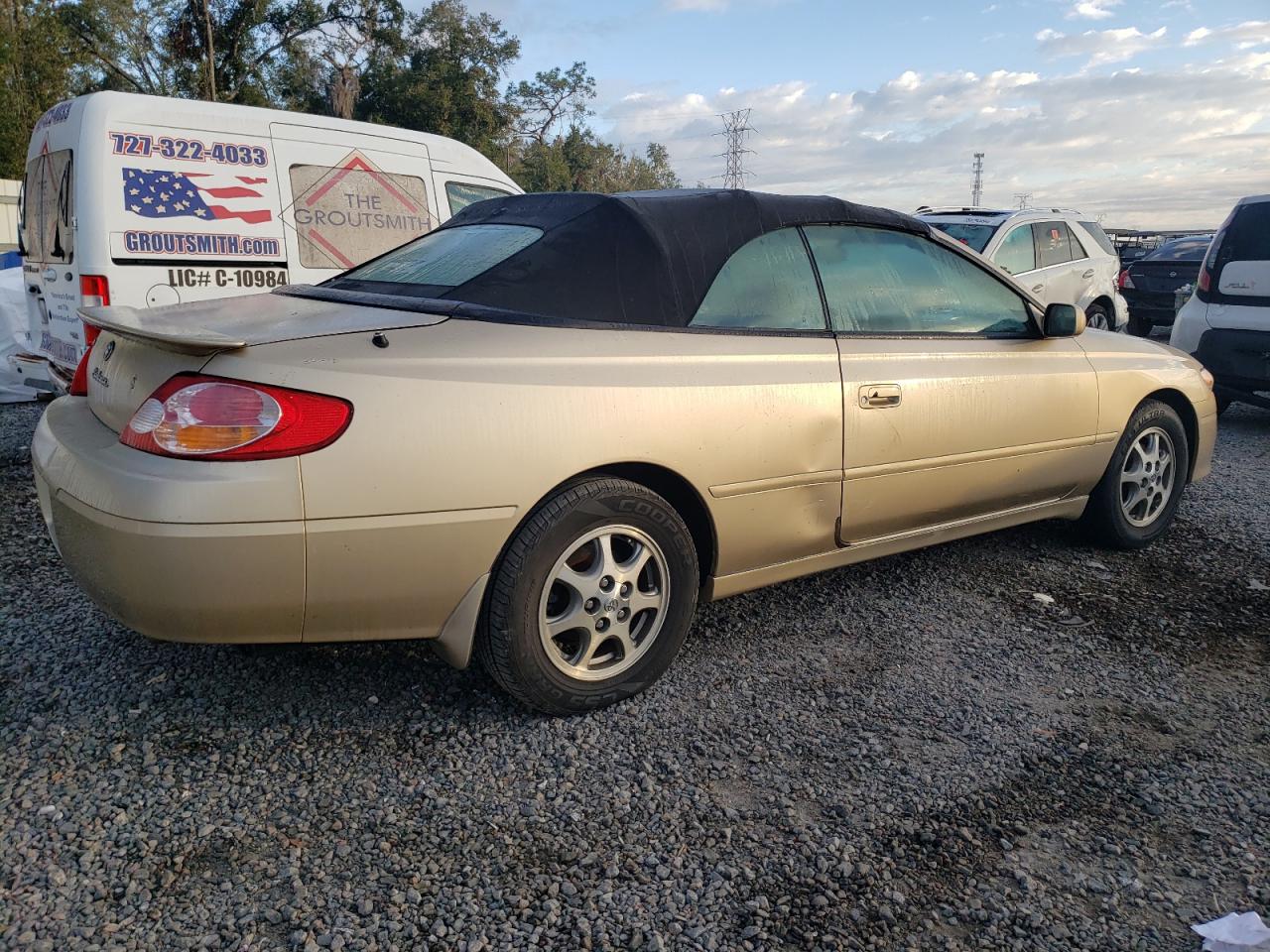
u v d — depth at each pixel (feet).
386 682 9.92
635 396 9.03
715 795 8.18
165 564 7.36
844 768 8.67
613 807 7.97
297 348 7.89
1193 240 48.19
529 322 8.94
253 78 111.14
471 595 8.46
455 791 8.12
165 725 8.95
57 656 10.19
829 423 10.52
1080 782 8.54
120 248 18.60
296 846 7.34
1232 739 9.37
